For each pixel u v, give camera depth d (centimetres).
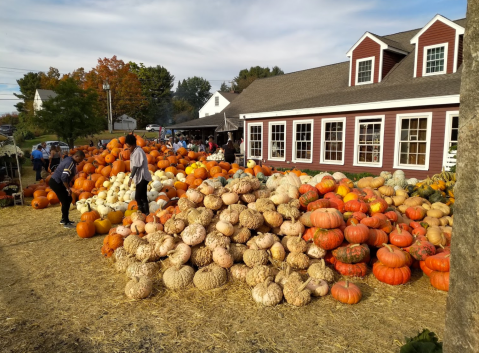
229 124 2350
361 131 1396
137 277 400
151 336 316
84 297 394
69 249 562
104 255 521
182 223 464
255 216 464
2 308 371
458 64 1382
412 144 1260
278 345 299
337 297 373
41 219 778
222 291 397
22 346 304
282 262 432
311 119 1555
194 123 2855
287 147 1678
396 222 511
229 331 321
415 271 460
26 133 4166
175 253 430
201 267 437
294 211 483
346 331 318
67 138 2602
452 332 154
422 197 661
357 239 425
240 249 447
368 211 507
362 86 1702
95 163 1069
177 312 356
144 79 6856
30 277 452
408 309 358
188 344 303
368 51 1672
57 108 2503
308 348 294
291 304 365
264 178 792
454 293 153
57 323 341
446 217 555
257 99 2700
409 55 1705
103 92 5462
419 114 1206
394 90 1404
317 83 2239
